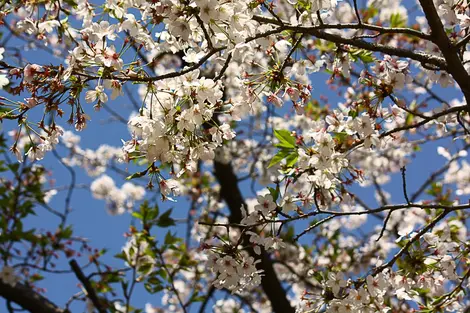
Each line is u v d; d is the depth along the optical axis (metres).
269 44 4.03
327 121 4.07
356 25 3.79
